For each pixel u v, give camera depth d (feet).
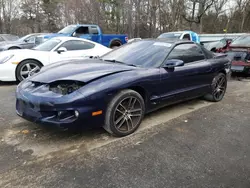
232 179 7.32
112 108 9.37
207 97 15.46
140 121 10.68
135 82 9.96
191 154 8.75
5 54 19.45
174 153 8.80
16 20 124.57
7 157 8.36
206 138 10.08
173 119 12.19
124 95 9.62
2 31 119.14
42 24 125.59
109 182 7.11
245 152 8.95
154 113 13.01
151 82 10.66
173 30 73.87
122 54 12.85
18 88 10.06
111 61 12.02
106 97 9.12
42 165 7.92
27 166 7.85
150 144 9.46
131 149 9.05
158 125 11.37
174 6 73.26
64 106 8.36
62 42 21.25
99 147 9.17
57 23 121.60
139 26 88.99
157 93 11.19
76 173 7.52
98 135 10.17
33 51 20.16
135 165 8.00
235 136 10.32
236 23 94.02
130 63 11.69
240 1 91.35
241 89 19.45
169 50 12.01
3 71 18.71
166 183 7.11
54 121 8.47
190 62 13.21
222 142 9.73
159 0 76.33
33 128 10.74
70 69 10.11
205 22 94.58
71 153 8.70
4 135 10.03
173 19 73.61
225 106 14.62
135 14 85.15
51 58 20.26
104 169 7.75
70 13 102.78
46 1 122.72
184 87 12.62
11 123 11.27
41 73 10.34
